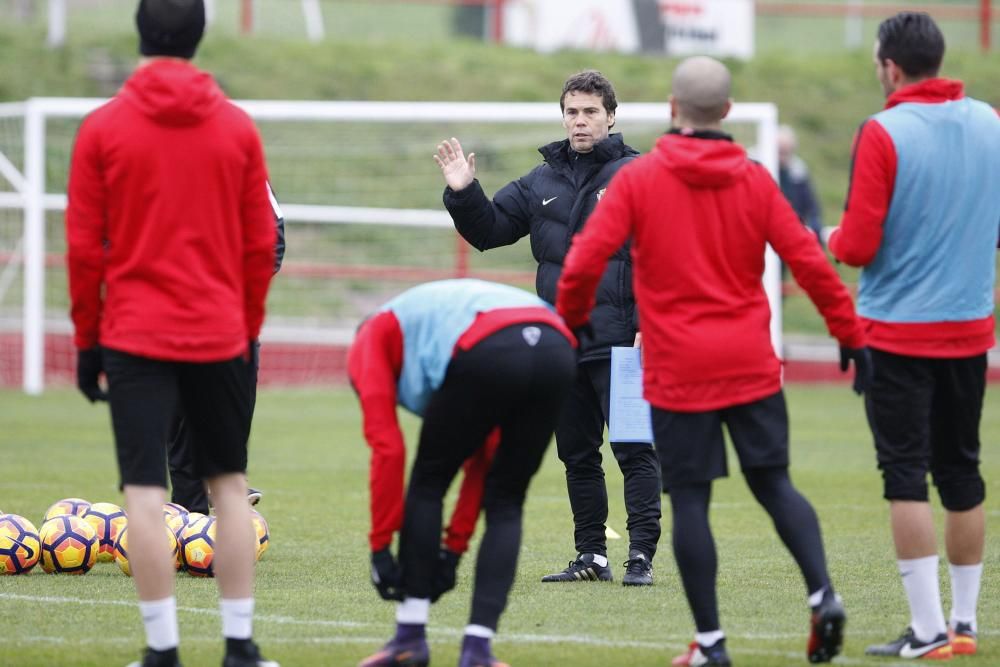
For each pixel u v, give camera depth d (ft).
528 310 59.41
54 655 62.54
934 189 63.52
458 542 60.75
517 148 290.76
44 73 309.01
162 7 57.82
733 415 60.85
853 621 72.28
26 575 84.33
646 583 83.25
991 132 65.05
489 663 58.34
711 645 60.03
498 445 60.75
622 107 186.60
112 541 87.66
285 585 82.02
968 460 65.62
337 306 265.13
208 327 57.98
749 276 61.05
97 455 151.23
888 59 65.46
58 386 235.81
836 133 335.88
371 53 341.00
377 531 58.13
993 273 65.46
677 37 343.46
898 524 63.57
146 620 57.98
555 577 84.94
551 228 84.64
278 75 321.93
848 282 282.15
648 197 60.29
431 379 57.98
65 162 267.80
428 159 291.38
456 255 278.46
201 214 57.82
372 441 57.93
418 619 59.26
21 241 252.83
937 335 63.36
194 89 57.47
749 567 89.25
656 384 61.05
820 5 349.41
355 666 61.31
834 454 158.51
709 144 60.29
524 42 351.25
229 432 59.93
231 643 59.41
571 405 85.76
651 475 84.99
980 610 75.31
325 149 292.61
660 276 60.64
